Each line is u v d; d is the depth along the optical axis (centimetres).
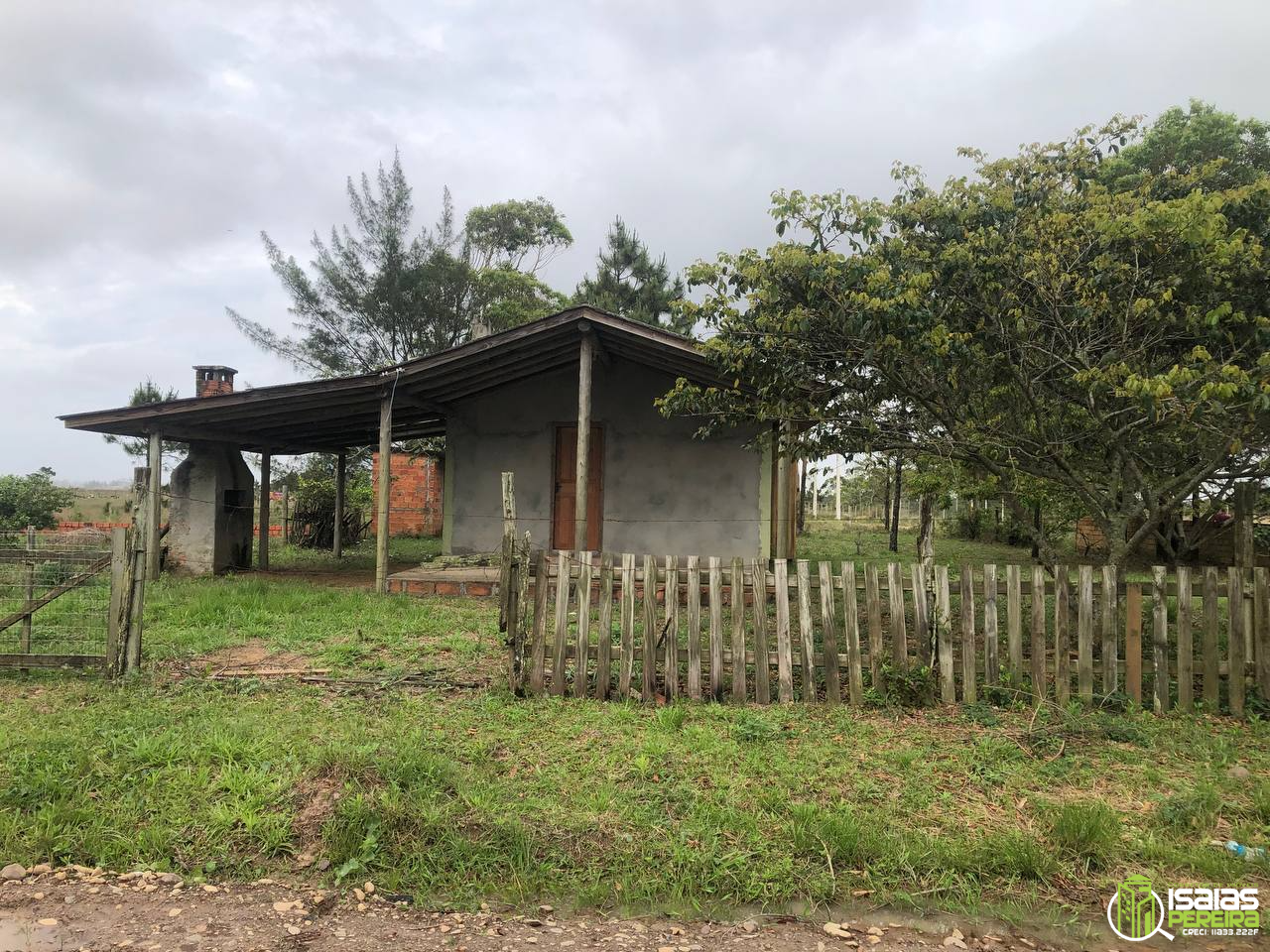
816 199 628
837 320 617
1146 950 280
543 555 536
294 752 410
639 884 316
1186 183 631
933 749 439
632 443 1130
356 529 1859
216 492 1204
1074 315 567
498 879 323
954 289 602
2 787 373
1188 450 660
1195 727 478
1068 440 634
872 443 704
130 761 398
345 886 319
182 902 305
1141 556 1399
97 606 587
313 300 2152
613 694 528
